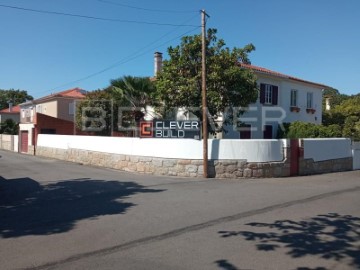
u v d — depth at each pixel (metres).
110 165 19.00
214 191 11.39
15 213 8.53
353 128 25.31
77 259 5.36
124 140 17.98
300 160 15.98
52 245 6.03
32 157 27.81
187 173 15.20
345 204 9.23
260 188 12.02
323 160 17.16
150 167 16.23
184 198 10.16
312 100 27.09
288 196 10.42
